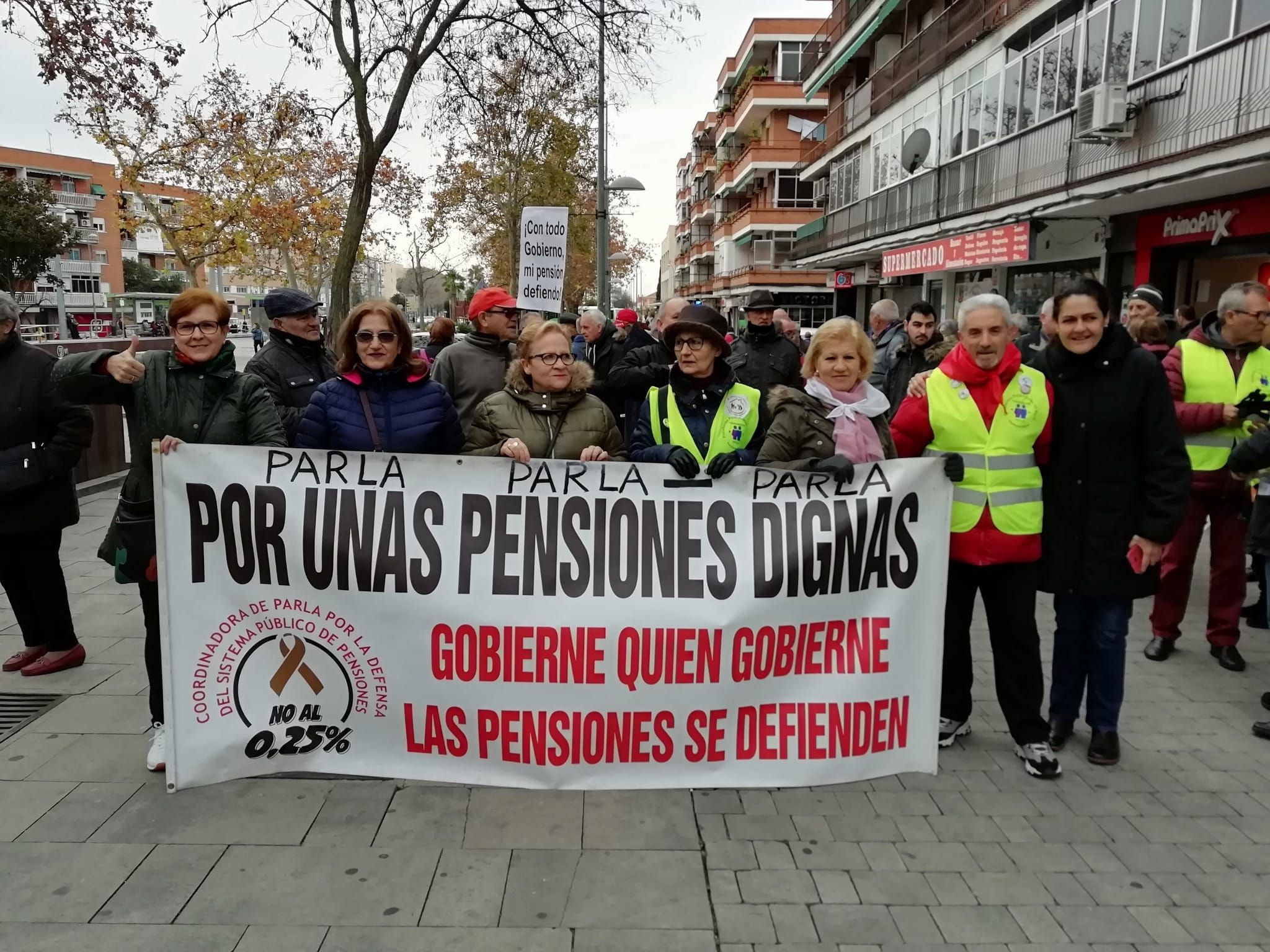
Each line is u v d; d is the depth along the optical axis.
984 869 3.12
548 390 3.79
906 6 25.34
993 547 3.70
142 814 3.39
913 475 3.47
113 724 4.16
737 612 3.40
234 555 3.37
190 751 3.38
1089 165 14.20
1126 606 3.83
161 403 3.59
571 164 27.16
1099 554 3.76
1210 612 5.18
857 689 3.47
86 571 6.72
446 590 3.38
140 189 22.61
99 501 9.34
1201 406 4.91
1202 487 5.00
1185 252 13.60
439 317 9.03
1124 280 14.99
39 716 4.23
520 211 26.94
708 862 3.14
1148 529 3.63
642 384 6.11
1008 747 4.08
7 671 4.77
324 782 3.64
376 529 3.38
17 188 48.81
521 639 3.39
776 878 3.06
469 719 3.42
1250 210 11.92
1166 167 11.59
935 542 3.48
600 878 3.04
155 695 3.75
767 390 6.88
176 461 3.34
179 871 3.05
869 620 3.47
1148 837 3.34
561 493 3.41
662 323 6.43
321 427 3.82
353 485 3.39
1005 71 17.55
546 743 3.43
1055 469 3.86
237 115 18.11
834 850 3.23
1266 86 10.73
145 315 73.12
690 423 3.81
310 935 2.74
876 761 3.51
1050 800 3.60
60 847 3.18
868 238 25.19
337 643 3.40
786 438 3.63
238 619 3.39
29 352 4.53
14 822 3.34
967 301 3.72
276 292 5.29
